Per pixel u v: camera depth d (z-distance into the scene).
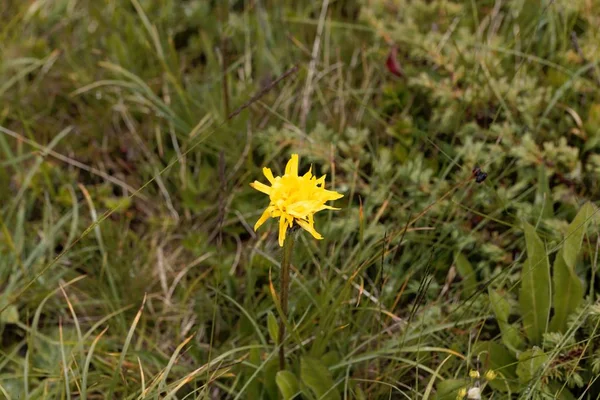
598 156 0.92
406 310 0.93
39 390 0.89
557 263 0.86
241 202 1.02
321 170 1.02
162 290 1.00
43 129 1.11
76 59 1.17
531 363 0.83
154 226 1.04
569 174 0.94
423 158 0.99
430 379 0.86
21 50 1.16
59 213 1.05
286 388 0.84
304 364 0.84
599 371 0.84
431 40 1.03
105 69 1.13
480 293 0.89
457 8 1.08
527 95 1.00
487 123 1.00
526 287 0.86
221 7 1.19
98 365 0.92
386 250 0.94
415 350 0.85
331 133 1.00
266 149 1.01
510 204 0.92
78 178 1.08
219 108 1.08
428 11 1.09
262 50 1.11
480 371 0.87
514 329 0.85
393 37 1.06
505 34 1.08
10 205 1.05
